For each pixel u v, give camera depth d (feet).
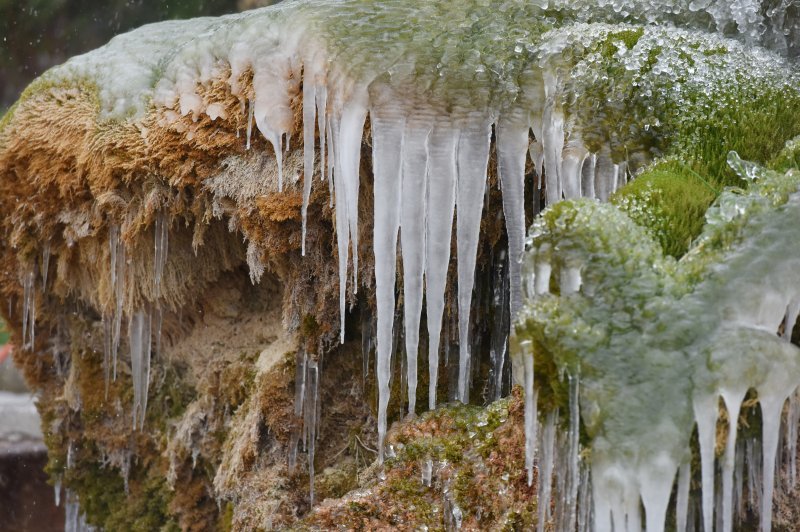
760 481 8.77
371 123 11.68
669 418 8.17
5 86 47.14
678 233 9.16
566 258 8.66
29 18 45.93
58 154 14.82
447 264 11.69
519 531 10.31
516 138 11.62
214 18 16.40
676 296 8.39
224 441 15.71
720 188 9.75
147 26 16.97
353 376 13.83
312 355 13.65
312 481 13.48
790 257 8.34
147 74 14.38
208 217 13.56
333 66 11.75
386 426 12.91
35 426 24.11
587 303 8.53
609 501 8.30
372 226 12.81
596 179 11.61
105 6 45.42
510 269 11.73
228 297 15.48
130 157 13.85
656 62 10.78
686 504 8.29
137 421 17.60
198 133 13.29
